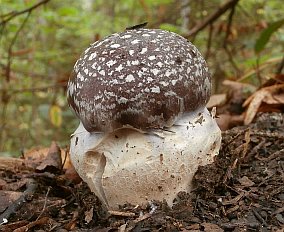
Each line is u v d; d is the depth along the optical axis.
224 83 0.49
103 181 0.26
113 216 0.26
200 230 0.24
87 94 0.25
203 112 0.27
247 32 0.72
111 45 0.25
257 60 0.51
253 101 0.41
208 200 0.27
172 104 0.25
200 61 0.26
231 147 0.32
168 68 0.25
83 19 0.85
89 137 0.26
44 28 0.73
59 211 0.29
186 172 0.26
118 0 1.00
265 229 0.25
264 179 0.29
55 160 0.35
